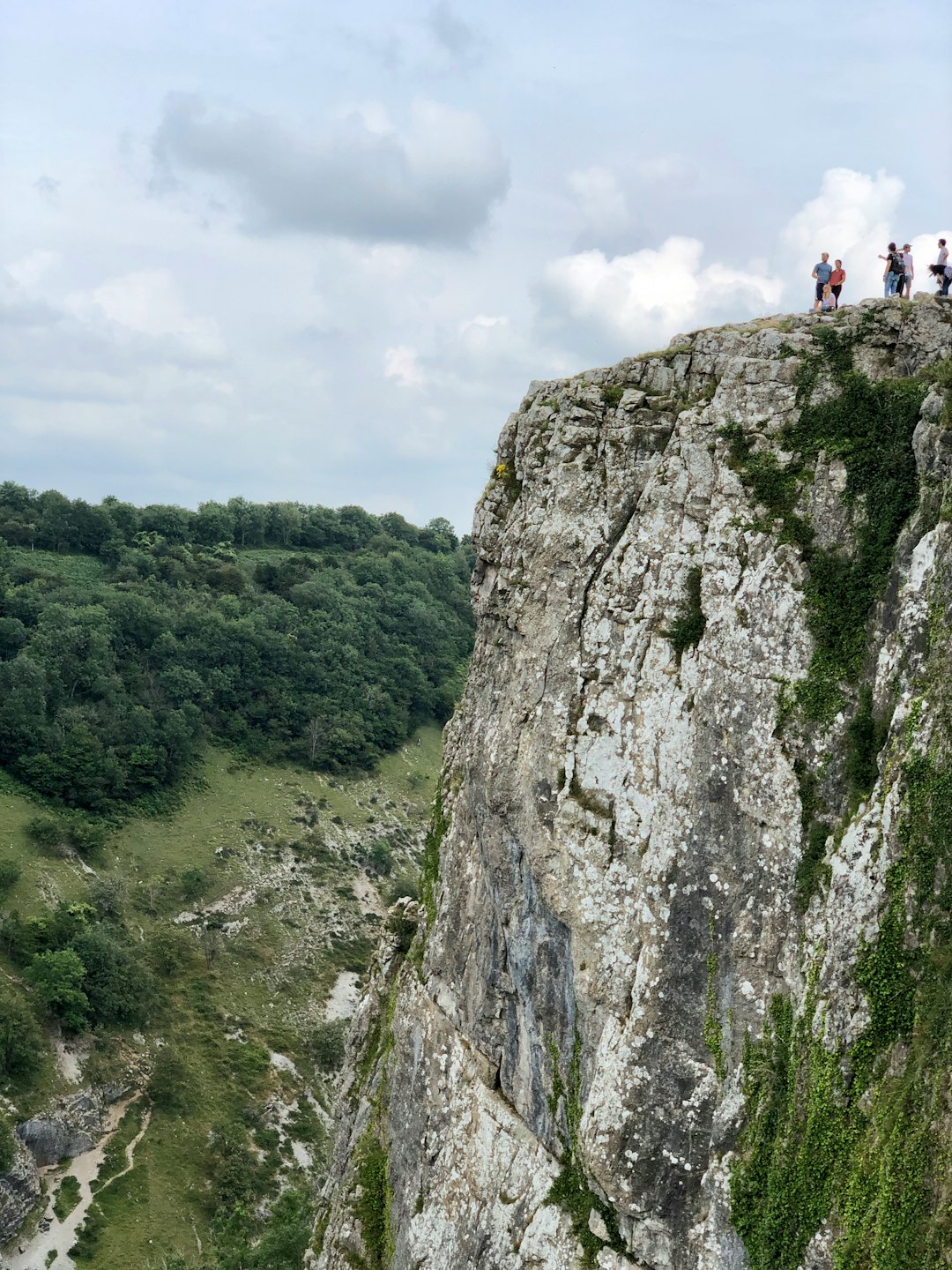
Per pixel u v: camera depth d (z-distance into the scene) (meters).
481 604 31.81
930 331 24.22
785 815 22.52
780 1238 20.64
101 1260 57.78
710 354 26.83
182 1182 64.69
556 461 28.50
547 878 25.91
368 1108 36.47
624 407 27.52
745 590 24.05
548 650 27.36
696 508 25.28
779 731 22.97
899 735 20.55
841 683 22.53
